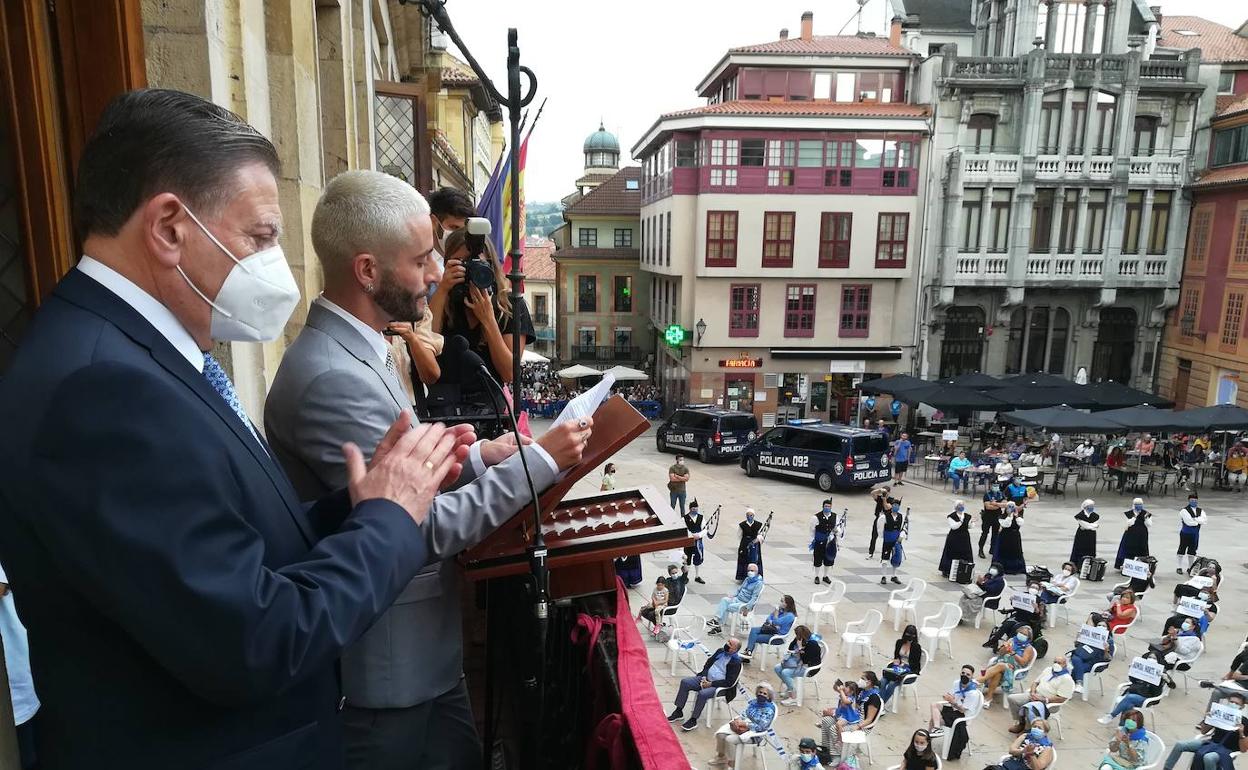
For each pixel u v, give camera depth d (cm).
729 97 3497
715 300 3281
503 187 609
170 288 119
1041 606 1347
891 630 1403
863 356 3309
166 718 111
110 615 100
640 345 4709
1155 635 1404
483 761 231
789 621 1252
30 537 103
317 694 132
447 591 202
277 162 130
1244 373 2911
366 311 182
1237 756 1009
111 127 113
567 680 216
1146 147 3181
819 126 3112
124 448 98
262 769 120
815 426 2547
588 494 217
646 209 4072
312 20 468
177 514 100
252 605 102
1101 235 3216
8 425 100
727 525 2086
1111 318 3381
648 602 1505
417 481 132
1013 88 3095
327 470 172
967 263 3203
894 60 3247
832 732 991
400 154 872
